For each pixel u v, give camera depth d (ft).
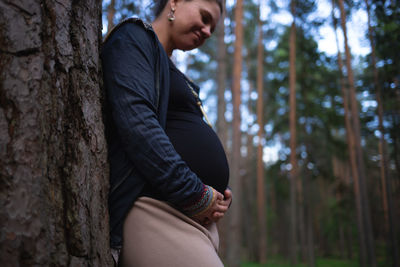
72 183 2.59
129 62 3.00
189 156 3.40
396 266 24.91
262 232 48.70
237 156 27.32
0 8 2.28
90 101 2.86
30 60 2.39
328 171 43.34
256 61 57.16
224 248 27.73
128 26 3.23
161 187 2.81
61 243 2.46
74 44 2.81
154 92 3.11
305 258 52.75
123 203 2.97
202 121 3.78
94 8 3.09
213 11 3.93
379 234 39.17
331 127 41.70
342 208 42.78
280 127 46.42
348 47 27.45
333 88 36.47
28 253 2.19
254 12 48.70
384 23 13.26
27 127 2.30
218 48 31.78
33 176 2.29
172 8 3.89
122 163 3.01
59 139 2.58
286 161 47.47
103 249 2.79
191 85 4.23
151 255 2.90
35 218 2.25
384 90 20.17
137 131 2.77
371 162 40.16
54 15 2.65
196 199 2.92
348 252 59.98
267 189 72.38
